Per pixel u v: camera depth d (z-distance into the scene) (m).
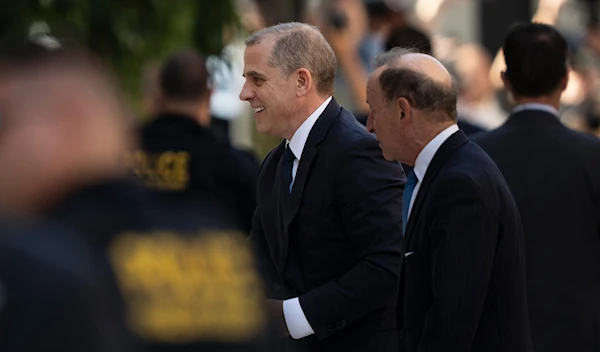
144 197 4.69
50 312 4.04
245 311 4.62
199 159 11.35
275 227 9.23
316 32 8.99
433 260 7.64
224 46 15.49
